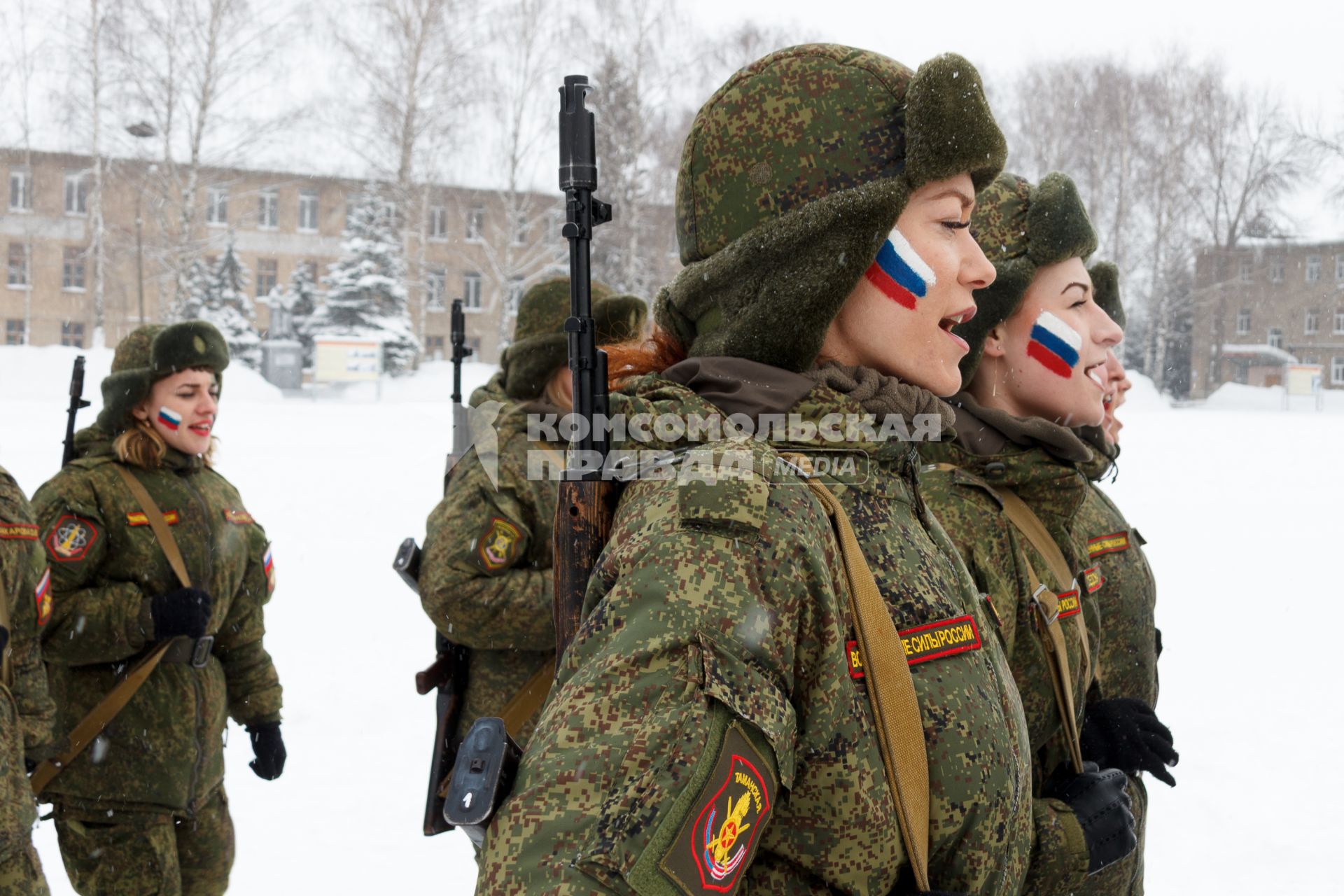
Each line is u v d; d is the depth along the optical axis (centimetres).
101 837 335
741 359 131
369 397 2836
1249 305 4878
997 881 122
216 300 3225
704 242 140
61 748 288
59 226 3859
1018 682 192
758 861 111
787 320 130
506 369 367
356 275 3356
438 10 3203
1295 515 1119
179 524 359
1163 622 733
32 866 261
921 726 116
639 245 3095
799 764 109
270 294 3531
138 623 335
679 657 101
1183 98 3956
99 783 333
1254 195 4272
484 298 4156
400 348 3222
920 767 114
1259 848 415
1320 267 4775
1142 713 222
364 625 668
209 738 358
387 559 838
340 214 4231
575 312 127
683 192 144
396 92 3206
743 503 108
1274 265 4838
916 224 136
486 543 298
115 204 3569
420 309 3328
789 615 107
